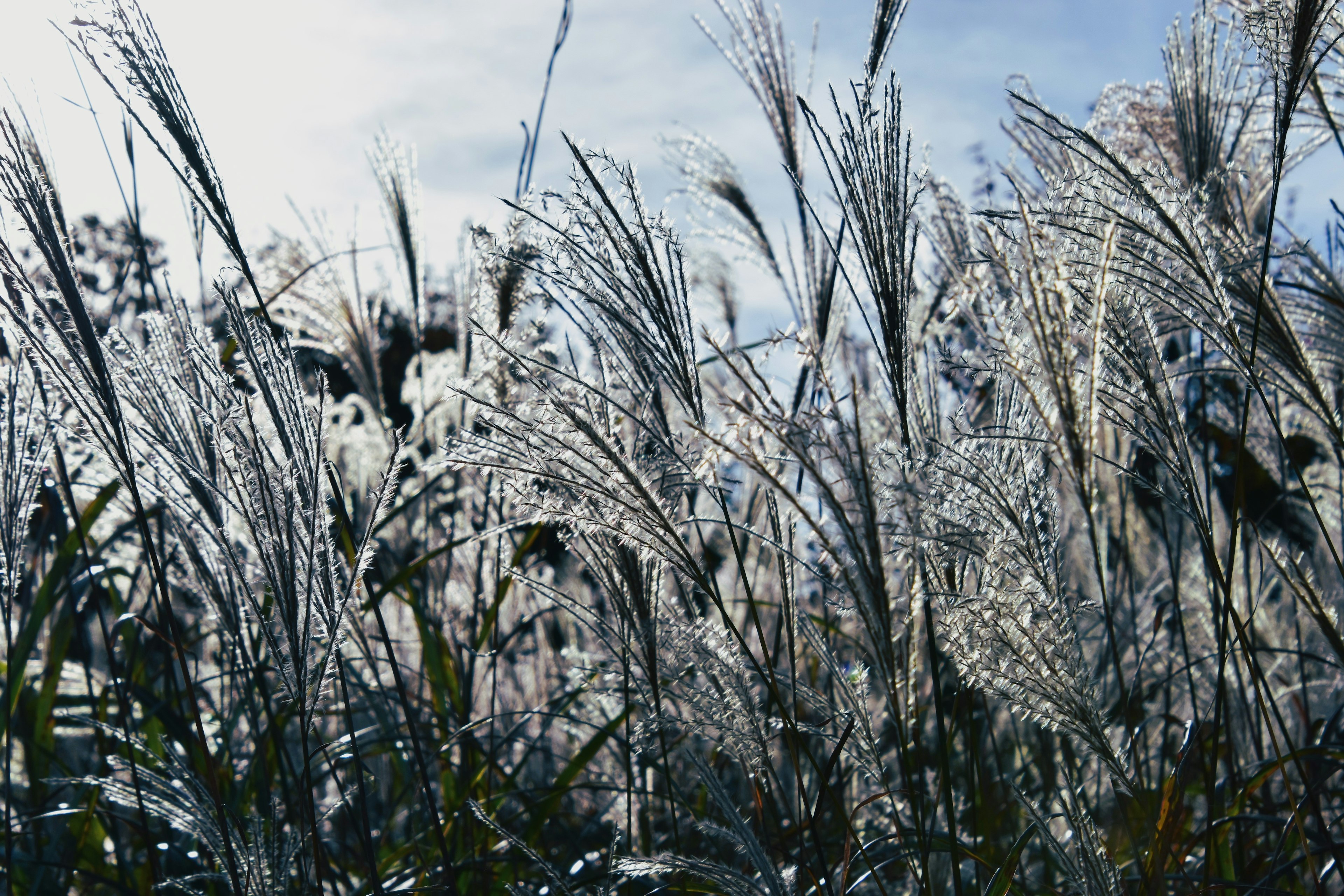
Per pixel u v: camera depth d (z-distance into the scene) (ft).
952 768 7.86
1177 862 6.70
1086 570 9.06
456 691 8.58
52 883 7.51
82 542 6.99
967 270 5.69
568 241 5.87
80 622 8.29
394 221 8.95
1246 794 6.55
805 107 5.94
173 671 7.62
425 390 9.81
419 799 8.04
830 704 6.28
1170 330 6.38
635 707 6.95
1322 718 7.64
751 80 7.73
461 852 7.75
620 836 6.86
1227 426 8.51
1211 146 7.12
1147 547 9.96
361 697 8.77
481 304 6.45
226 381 5.94
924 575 5.73
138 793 6.46
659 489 6.03
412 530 11.13
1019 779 8.06
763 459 5.51
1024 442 5.91
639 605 6.22
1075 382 5.51
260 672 6.97
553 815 7.82
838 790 7.45
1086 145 6.03
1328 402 6.39
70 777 6.92
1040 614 5.77
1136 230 5.84
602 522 5.86
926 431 6.48
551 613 9.96
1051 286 5.43
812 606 8.84
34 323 5.93
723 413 5.48
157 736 7.62
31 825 7.59
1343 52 6.67
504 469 5.84
